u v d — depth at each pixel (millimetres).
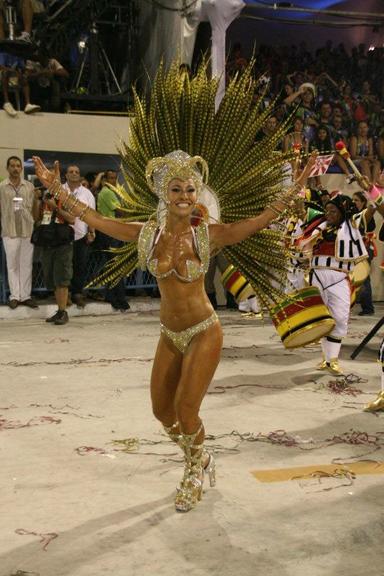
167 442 4434
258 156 3582
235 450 4297
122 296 10523
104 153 10836
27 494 3578
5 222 9688
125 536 3096
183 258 3221
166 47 11406
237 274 7125
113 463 4039
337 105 13172
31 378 6254
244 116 3588
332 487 3686
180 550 2967
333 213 6324
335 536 3102
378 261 12391
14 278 9844
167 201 3195
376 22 14117
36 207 9852
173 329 3305
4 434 4602
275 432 4672
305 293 6004
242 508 3402
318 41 15055
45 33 12242
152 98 3658
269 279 3811
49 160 11234
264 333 8750
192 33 10773
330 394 5746
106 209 9703
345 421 4965
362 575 2770
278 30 14750
